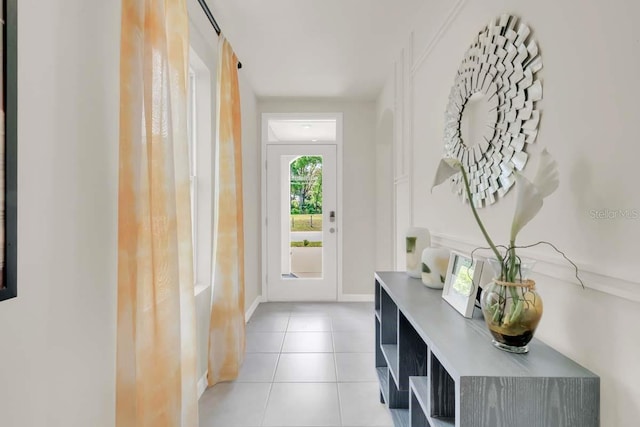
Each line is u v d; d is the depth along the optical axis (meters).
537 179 0.95
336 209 4.05
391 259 3.90
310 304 3.93
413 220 2.50
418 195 2.39
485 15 1.43
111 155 1.17
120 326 1.10
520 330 0.94
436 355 0.99
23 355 0.85
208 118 2.30
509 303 0.95
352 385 2.14
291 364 2.42
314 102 3.97
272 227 4.05
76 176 1.01
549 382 0.83
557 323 1.02
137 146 1.11
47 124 0.91
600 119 0.86
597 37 0.87
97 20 1.10
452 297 1.38
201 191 2.30
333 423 1.77
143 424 1.17
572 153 0.96
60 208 0.96
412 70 2.45
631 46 0.78
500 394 0.82
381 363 2.09
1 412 0.79
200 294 2.08
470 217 1.57
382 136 3.84
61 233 0.96
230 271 2.21
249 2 2.05
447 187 1.85
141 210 1.14
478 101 1.46
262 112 3.97
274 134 4.67
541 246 1.09
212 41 2.33
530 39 1.13
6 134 0.77
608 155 0.84
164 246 1.26
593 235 0.88
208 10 1.94
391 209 3.89
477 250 1.47
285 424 1.76
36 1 0.87
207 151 2.30
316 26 2.36
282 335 2.96
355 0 2.05
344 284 4.08
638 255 0.76
